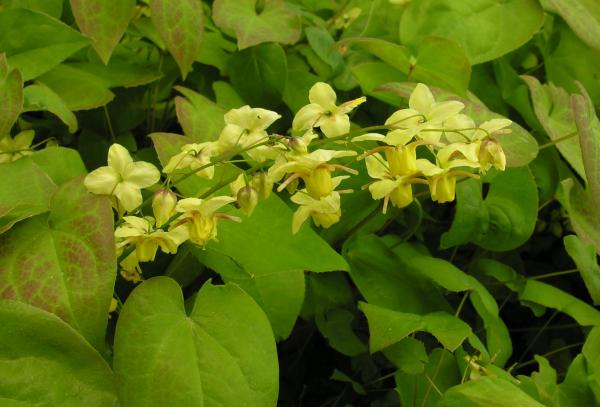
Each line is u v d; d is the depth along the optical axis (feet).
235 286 1.21
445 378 1.43
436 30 1.69
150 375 1.13
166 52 1.66
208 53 1.62
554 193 1.66
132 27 1.60
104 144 1.60
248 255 1.29
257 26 1.54
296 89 1.65
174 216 1.22
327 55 1.63
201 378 1.14
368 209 1.50
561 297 1.57
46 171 1.32
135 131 1.72
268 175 1.19
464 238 1.56
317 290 1.50
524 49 1.85
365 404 1.58
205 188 1.35
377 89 1.47
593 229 1.53
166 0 1.44
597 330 1.45
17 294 1.12
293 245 1.31
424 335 1.60
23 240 1.15
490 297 1.49
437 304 1.48
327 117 1.23
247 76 1.61
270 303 1.32
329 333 1.48
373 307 1.36
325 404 1.59
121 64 1.58
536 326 1.80
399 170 1.20
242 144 1.23
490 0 1.70
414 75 1.59
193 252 1.33
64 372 1.08
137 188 1.18
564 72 1.81
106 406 1.09
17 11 1.38
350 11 1.80
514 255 1.74
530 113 1.70
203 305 1.19
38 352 1.08
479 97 1.76
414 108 1.23
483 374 1.37
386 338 1.33
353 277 1.47
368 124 1.73
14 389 1.07
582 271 1.53
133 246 1.26
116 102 1.61
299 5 1.84
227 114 1.24
